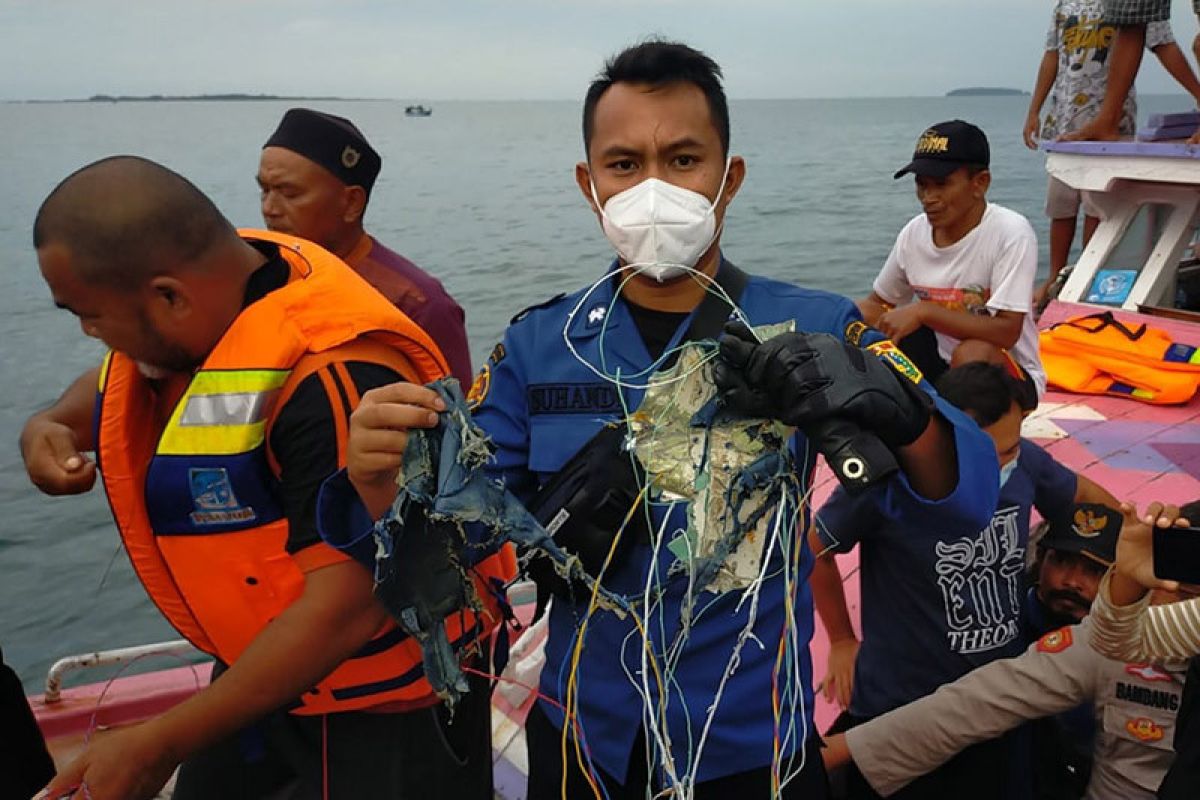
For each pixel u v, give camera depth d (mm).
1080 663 2301
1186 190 5648
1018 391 2568
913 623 2545
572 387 1523
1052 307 6055
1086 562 2664
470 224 24766
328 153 2848
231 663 1777
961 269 4191
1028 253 3984
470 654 1744
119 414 1654
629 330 1522
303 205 2871
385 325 1607
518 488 1585
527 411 1578
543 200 30891
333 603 1529
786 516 1450
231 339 1553
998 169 40812
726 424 1432
